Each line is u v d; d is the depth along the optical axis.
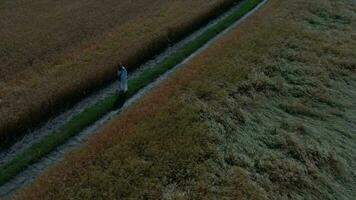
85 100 33.44
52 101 31.20
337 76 37.22
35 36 43.53
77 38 43.03
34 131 29.55
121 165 24.05
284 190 24.88
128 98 33.75
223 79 33.09
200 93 31.05
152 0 55.12
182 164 24.53
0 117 28.69
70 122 30.53
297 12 49.03
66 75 34.88
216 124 28.06
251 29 43.69
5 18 48.62
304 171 26.45
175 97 30.41
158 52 41.59
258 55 37.72
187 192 22.92
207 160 25.08
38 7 52.50
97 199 21.91
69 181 22.81
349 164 28.28
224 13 52.81
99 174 23.30
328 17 49.19
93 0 55.38
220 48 39.06
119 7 52.44
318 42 42.31
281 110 31.83
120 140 25.88
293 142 28.20
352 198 25.98
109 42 41.69
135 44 40.47
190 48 42.75
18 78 34.97
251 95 32.19
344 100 34.44
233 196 23.16
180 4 53.06
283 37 42.16
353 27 47.41
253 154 26.72
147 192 22.50
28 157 26.98
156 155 24.94
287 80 35.56
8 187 24.73
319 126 31.00
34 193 22.03
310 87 34.94
